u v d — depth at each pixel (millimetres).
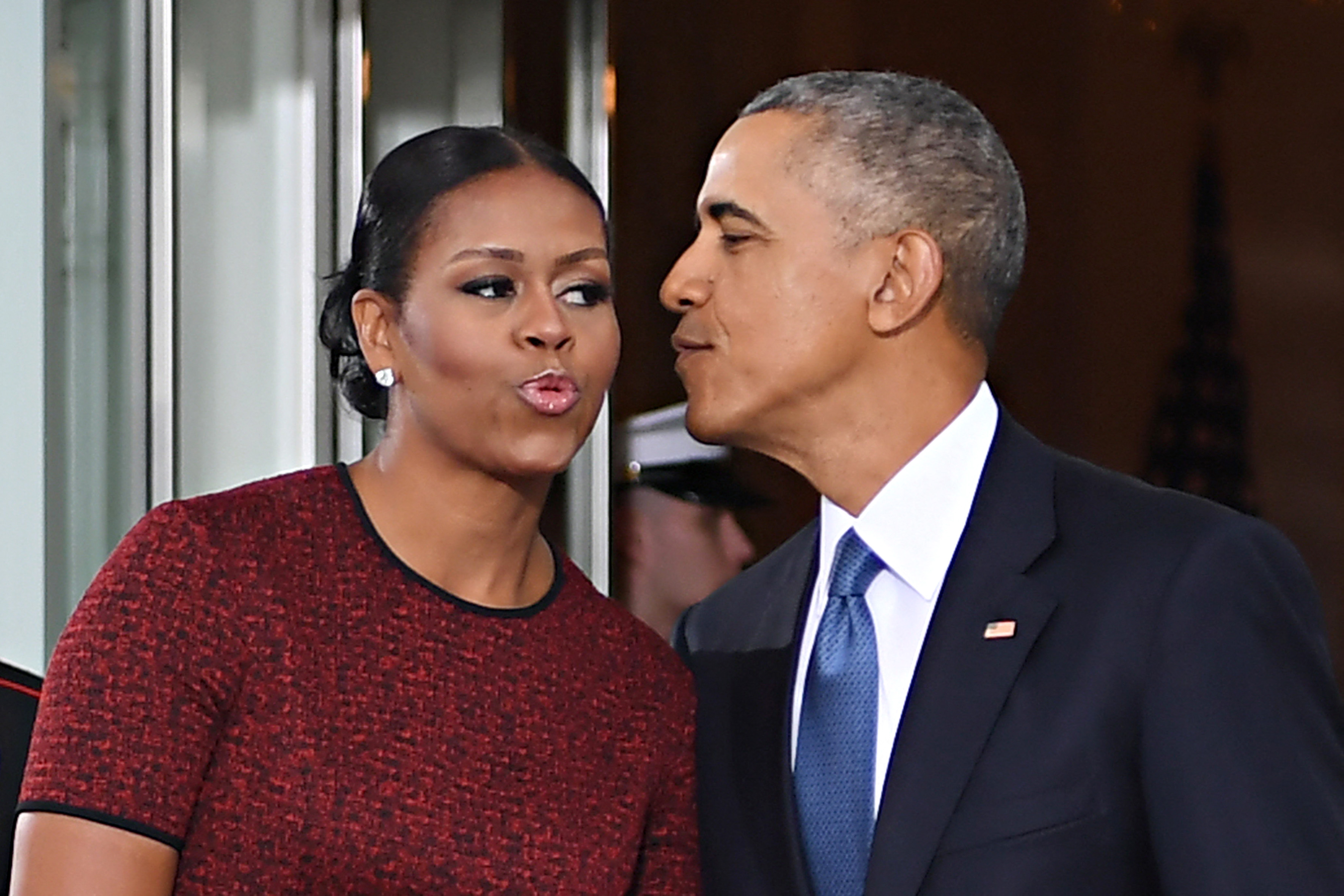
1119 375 7891
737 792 4195
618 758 4113
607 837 4027
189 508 3789
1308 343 8070
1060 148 7785
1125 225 7875
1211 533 3783
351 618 3840
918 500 4102
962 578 4000
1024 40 7719
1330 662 3805
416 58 7012
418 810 3797
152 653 3604
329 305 4000
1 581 6332
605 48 7098
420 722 3850
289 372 6746
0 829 4027
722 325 4180
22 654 6312
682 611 7176
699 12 7250
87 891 3463
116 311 6473
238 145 6719
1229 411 7992
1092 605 3824
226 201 6727
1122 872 3689
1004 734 3805
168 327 6527
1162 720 3635
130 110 6453
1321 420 8055
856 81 4203
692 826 4289
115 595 3648
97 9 6418
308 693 3742
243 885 3658
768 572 4582
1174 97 7930
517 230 3783
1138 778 3688
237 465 6762
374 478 4008
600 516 7047
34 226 6297
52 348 6328
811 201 4082
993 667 3857
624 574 7105
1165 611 3713
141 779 3531
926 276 4051
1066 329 7820
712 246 4234
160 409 6520
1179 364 7953
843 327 4086
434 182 3832
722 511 7227
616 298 7082
